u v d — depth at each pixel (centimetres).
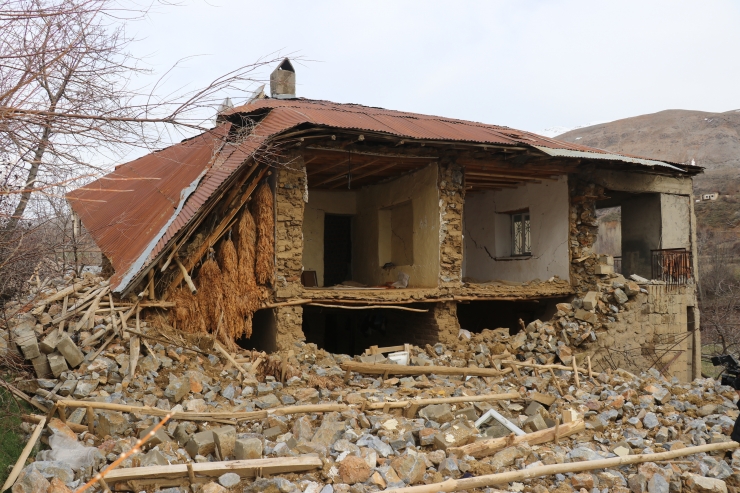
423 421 779
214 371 916
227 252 1089
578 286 1502
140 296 988
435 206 1348
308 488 572
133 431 661
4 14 545
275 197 1152
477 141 1237
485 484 608
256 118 1253
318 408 773
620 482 678
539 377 1105
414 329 1424
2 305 834
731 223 4644
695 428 877
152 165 1579
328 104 1562
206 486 547
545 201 1584
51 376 770
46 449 623
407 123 1345
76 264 1161
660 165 1478
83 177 579
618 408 936
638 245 1712
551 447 754
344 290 1217
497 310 1736
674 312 1555
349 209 1803
